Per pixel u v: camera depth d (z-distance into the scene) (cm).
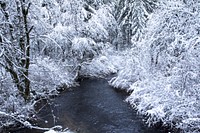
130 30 2100
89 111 898
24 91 863
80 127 764
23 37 823
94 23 1474
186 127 646
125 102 976
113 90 1159
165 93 744
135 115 843
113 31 1839
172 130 700
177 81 732
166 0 949
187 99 659
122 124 780
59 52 1405
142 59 1065
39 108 926
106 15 1588
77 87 1234
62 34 1363
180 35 817
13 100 785
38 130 739
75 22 1420
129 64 1153
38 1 900
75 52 1409
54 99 1035
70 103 987
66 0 1412
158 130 723
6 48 752
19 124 764
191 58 685
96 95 1091
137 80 1066
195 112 647
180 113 677
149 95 857
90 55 1509
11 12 804
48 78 1125
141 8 1961
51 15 1275
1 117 756
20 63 829
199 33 807
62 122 802
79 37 1403
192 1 863
